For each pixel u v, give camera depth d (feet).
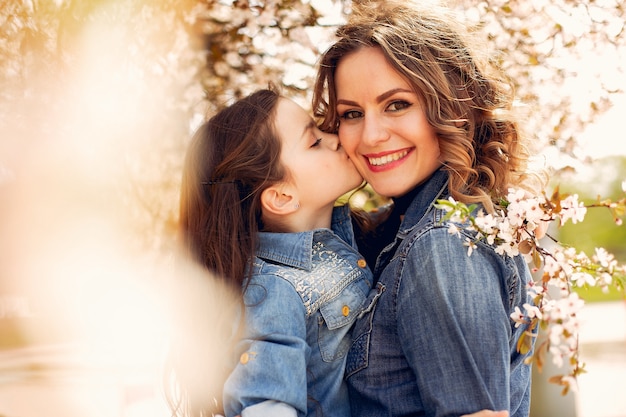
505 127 6.40
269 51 9.37
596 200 4.97
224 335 6.13
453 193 5.76
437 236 5.36
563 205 4.99
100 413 18.97
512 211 5.05
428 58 5.99
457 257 5.26
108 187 10.43
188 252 6.65
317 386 5.90
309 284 5.99
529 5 8.49
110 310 13.89
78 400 20.65
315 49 9.27
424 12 6.52
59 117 9.20
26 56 8.80
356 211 7.24
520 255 5.85
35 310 36.11
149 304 11.91
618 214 4.90
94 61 8.93
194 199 6.72
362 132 6.12
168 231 10.23
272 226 6.59
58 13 8.80
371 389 5.72
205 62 9.47
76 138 9.40
